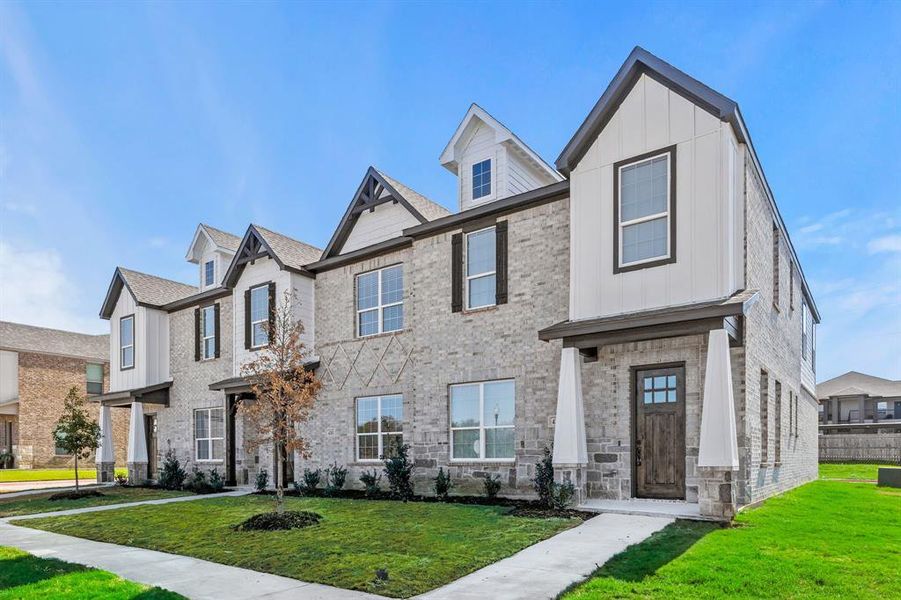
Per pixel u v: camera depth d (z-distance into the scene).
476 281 14.05
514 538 8.41
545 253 12.78
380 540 8.62
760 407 11.38
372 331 16.38
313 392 11.59
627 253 11.15
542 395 12.43
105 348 38.41
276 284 17.92
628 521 9.21
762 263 12.02
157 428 22.88
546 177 16.41
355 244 17.31
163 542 9.48
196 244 22.30
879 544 7.50
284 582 6.82
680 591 5.76
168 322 23.12
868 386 47.50
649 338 10.33
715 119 10.31
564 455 10.91
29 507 15.44
